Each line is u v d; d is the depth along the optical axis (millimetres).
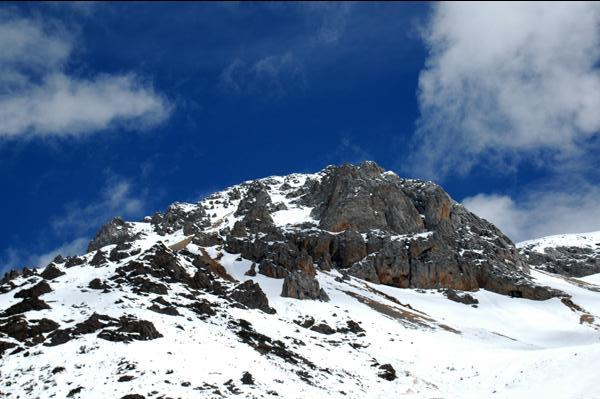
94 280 84688
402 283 143125
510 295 145375
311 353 78188
